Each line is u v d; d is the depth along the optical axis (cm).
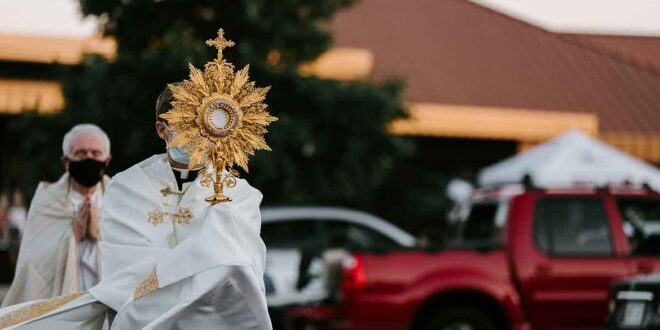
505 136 4397
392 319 2083
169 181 871
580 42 3344
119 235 860
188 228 857
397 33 4753
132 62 3192
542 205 2166
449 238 2386
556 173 2897
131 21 3253
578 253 2147
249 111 841
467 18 4722
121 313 820
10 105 4034
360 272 2092
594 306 2128
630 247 2167
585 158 2922
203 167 870
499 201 2234
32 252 1246
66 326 870
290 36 3331
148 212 862
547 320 2125
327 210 2725
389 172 4178
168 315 793
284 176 3234
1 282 3509
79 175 1255
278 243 2656
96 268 1260
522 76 4325
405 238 2766
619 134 3966
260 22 3272
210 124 821
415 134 4497
